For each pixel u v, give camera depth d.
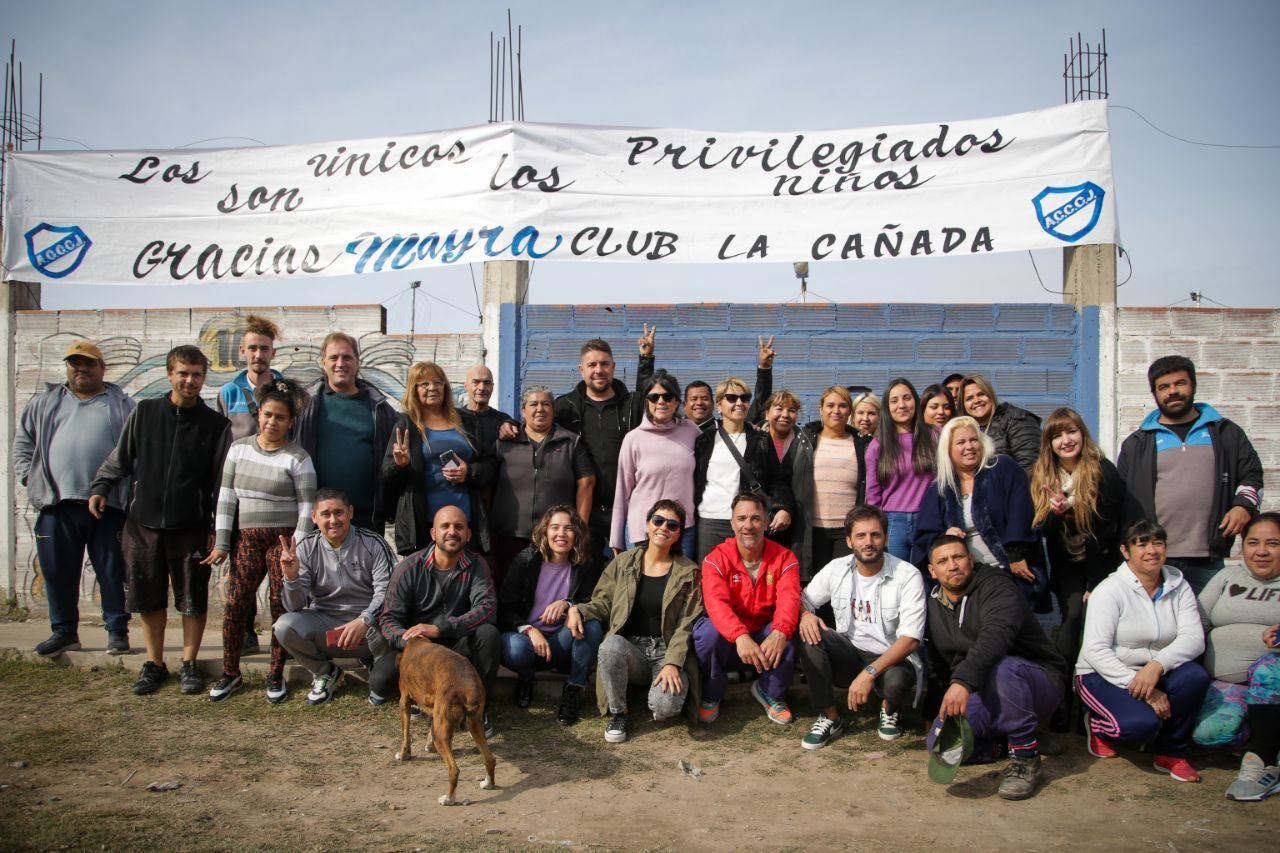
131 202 7.26
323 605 5.13
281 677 5.17
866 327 6.76
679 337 6.85
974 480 4.95
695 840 3.61
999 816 3.87
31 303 7.55
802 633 4.75
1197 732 4.29
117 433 5.84
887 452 5.27
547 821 3.77
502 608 5.19
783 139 6.82
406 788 4.11
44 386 7.31
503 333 6.89
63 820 3.70
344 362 5.47
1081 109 6.58
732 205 6.79
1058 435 4.90
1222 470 4.91
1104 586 4.52
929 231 6.66
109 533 5.75
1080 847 3.57
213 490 5.36
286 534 5.21
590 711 5.11
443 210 6.91
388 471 5.20
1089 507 4.81
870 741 4.74
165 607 5.37
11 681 5.45
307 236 7.08
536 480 5.42
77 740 4.62
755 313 6.81
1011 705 4.19
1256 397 6.55
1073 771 4.37
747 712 5.12
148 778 4.18
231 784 4.12
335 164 7.11
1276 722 4.13
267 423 5.09
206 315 7.21
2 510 7.25
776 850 3.53
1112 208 6.52
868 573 4.82
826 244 6.71
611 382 5.89
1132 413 6.59
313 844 3.52
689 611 4.93
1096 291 6.60
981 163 6.66
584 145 6.84
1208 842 3.61
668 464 5.35
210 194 7.21
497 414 5.80
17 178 7.33
